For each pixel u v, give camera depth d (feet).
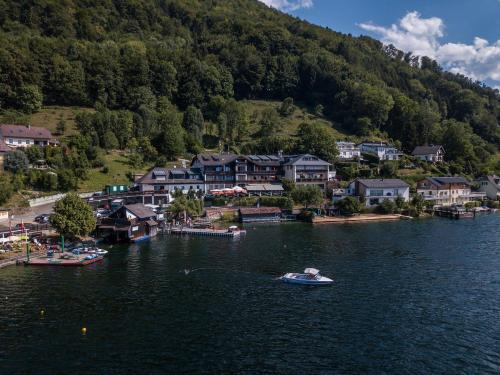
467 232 320.29
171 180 426.51
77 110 607.37
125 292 177.99
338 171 520.01
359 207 404.16
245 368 117.08
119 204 355.15
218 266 219.00
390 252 249.34
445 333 138.62
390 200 425.69
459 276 199.82
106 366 117.91
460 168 593.01
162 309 159.12
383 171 529.86
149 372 114.73
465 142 645.92
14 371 115.03
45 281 193.57
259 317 151.94
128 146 506.48
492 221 385.91
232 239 294.46
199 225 334.65
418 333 138.72
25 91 568.82
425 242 279.90
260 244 275.39
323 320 149.18
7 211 306.96
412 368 117.29
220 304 164.45
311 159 476.54
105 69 652.48
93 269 214.07
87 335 136.77
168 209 349.82
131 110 648.79
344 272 207.00
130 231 282.56
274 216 382.42
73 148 445.78
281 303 165.68
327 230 331.77
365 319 149.89
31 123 534.37
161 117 579.07
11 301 166.91
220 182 450.30
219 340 133.69
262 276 201.36
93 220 263.70
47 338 134.62
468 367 117.60
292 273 197.88
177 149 518.78
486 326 143.64
